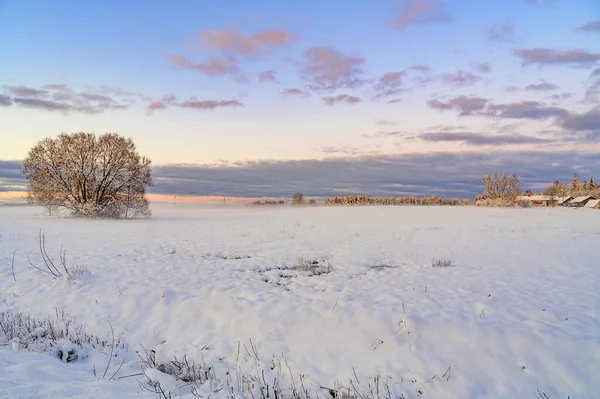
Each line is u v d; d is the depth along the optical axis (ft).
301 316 24.98
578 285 31.91
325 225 96.17
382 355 20.25
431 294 29.27
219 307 27.78
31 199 114.32
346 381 18.31
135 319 27.40
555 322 22.31
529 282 33.12
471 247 54.95
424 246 56.39
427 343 20.65
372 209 190.90
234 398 16.07
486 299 27.45
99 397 14.16
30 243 58.23
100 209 118.01
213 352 21.91
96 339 23.43
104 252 50.75
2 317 26.37
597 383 16.52
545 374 17.44
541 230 78.23
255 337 23.35
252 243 60.59
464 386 17.22
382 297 28.73
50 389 14.42
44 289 32.68
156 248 54.70
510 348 19.38
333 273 38.50
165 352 21.59
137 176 124.26
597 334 20.06
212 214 169.07
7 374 15.69
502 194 215.72
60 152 114.32
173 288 32.50
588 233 71.87
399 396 16.88
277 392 17.21
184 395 16.34
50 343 20.63
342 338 22.11
